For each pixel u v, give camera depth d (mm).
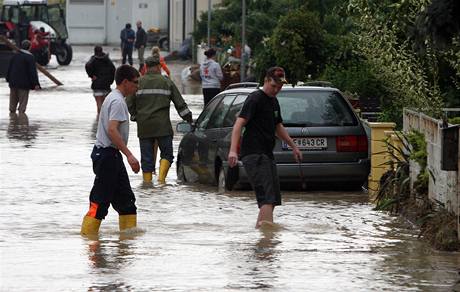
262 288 19812
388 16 30984
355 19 34094
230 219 28375
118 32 163125
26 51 64688
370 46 30953
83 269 21453
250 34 75875
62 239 25141
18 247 23953
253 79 52938
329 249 23797
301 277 20781
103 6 162125
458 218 23672
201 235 25703
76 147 46812
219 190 34594
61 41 121562
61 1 167125
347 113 33938
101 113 25719
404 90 30500
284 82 26469
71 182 36094
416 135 29062
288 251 23500
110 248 23828
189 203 31516
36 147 46719
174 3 138750
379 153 31766
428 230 24938
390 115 36906
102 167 25688
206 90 60344
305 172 33375
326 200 32281
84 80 97500
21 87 64312
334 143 33531
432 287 20047
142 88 37250
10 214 29219
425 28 20188
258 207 28219
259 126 26391
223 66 78562
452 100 35156
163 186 36000
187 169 37469
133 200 26219
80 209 30250
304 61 46906
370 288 19906
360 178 33781
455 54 28969
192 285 20031
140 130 37188
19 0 121750
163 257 22703
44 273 21062
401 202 29156
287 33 46969
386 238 25297
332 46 47031
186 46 127000
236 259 22516
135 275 20906
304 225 27250
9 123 58031
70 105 70750
